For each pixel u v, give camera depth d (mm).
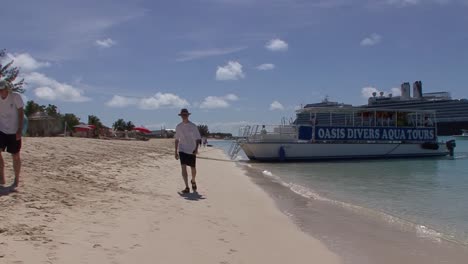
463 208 11047
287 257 6031
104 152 19203
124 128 98562
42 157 12578
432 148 36781
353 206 10969
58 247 4914
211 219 7906
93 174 11305
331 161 33094
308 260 5992
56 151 15094
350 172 23109
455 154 43188
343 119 35656
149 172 14492
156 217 7305
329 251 6547
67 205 7020
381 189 15195
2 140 7477
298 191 14031
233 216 8531
